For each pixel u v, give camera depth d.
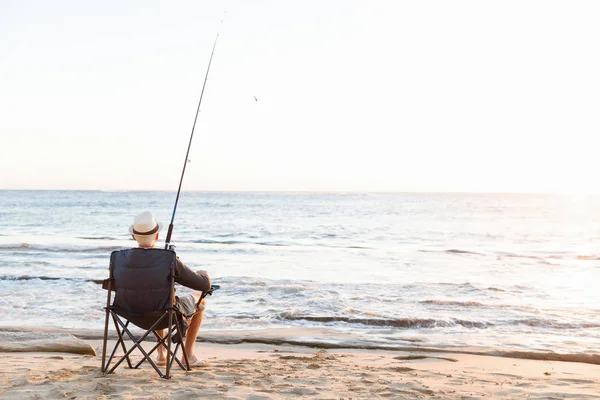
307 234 31.66
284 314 9.72
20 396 3.87
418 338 8.21
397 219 50.75
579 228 39.91
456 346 7.73
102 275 14.62
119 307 4.46
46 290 12.13
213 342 7.83
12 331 7.62
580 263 18.72
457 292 12.49
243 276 14.49
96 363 5.61
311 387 4.46
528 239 30.28
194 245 24.02
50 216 51.78
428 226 40.69
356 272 15.97
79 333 7.84
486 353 7.38
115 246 21.95
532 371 6.28
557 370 6.40
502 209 83.62
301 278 14.48
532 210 80.31
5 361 5.70
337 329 8.84
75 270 15.59
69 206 79.44
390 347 7.65
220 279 13.51
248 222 43.75
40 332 7.62
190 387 4.19
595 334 8.77
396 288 12.83
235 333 8.28
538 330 9.03
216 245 24.14
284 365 5.85
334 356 6.96
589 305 11.20
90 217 50.38
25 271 15.28
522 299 11.84
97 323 9.05
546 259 19.83
